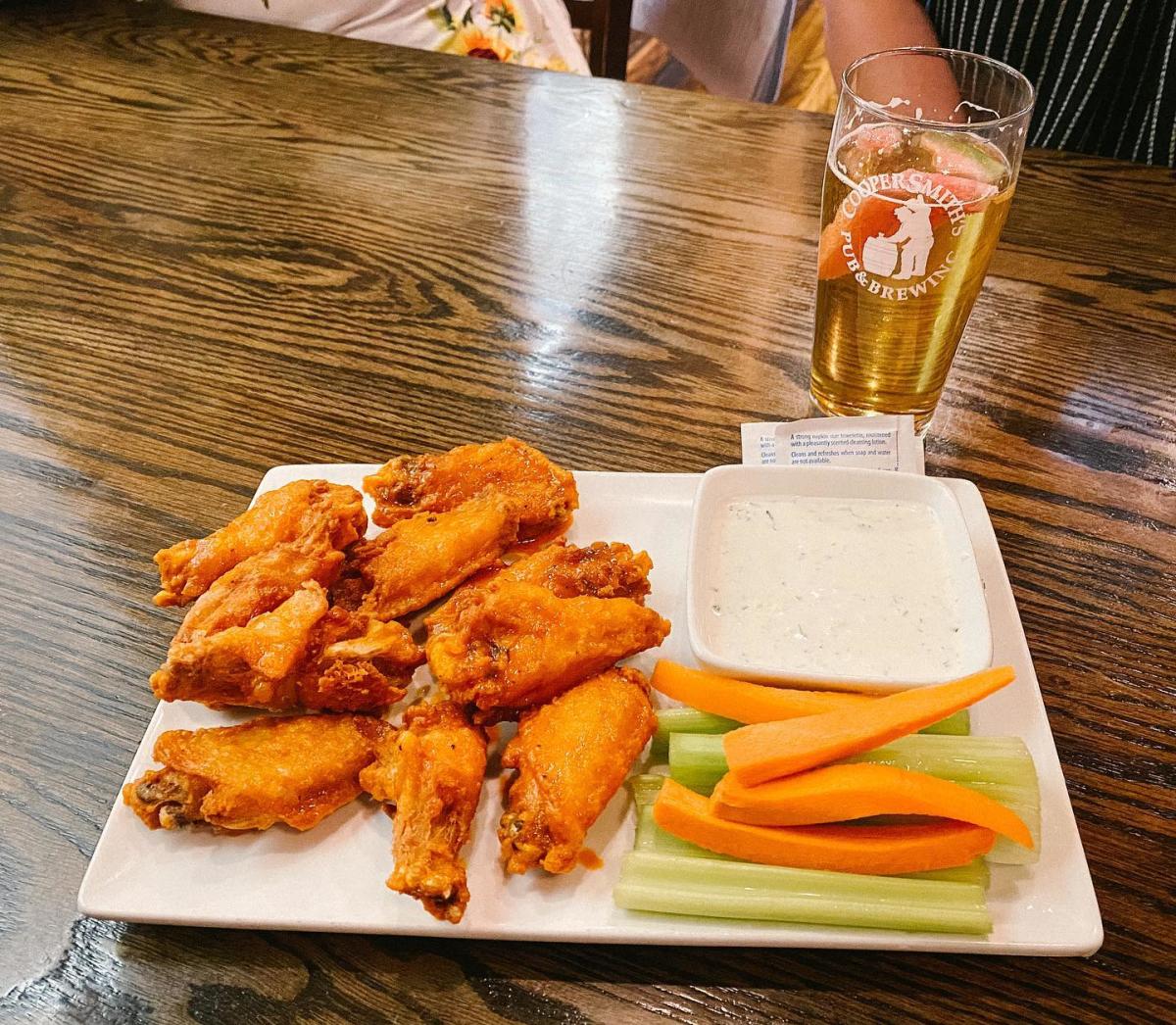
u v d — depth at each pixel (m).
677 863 0.32
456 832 0.32
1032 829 0.32
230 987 0.31
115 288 0.59
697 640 0.36
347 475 0.46
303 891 0.32
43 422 0.50
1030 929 0.31
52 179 0.66
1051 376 0.52
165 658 0.40
